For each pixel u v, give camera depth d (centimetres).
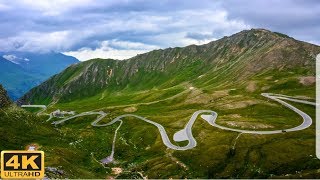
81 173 18775
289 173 19712
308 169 19675
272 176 19512
